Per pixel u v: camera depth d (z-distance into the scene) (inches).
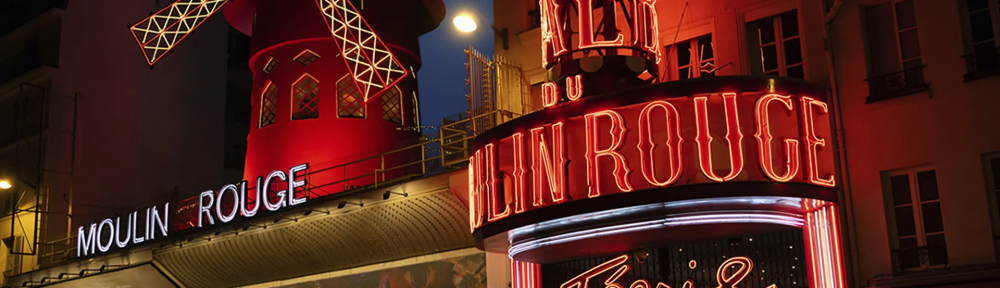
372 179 688.4
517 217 396.5
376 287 580.7
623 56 405.7
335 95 706.2
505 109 501.7
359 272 591.2
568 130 387.5
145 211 694.5
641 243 422.9
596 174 372.5
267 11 745.0
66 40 871.1
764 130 356.5
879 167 385.7
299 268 617.6
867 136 390.9
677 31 457.7
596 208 370.0
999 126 359.6
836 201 371.2
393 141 719.1
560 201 379.9
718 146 357.7
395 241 557.9
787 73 425.4
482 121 500.4
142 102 911.0
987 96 364.5
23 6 940.6
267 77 733.9
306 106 713.6
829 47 405.7
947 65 376.5
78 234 745.6
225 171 981.2
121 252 700.7
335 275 605.6
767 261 406.3
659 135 367.2
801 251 398.0
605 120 377.4
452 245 535.2
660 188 358.6
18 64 928.9
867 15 403.9
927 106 378.6
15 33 932.0
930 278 359.6
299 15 723.4
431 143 547.5
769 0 432.1
